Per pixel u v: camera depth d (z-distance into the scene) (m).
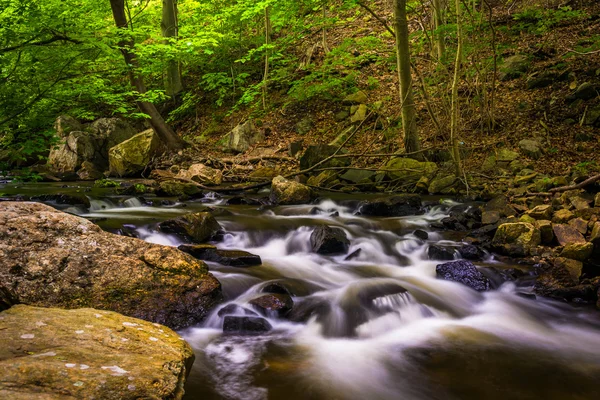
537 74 12.77
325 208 8.57
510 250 6.02
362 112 13.56
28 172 7.73
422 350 3.99
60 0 8.74
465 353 3.95
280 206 8.51
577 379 3.53
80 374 2.14
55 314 2.87
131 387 2.14
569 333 4.37
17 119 7.07
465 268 5.42
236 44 15.88
